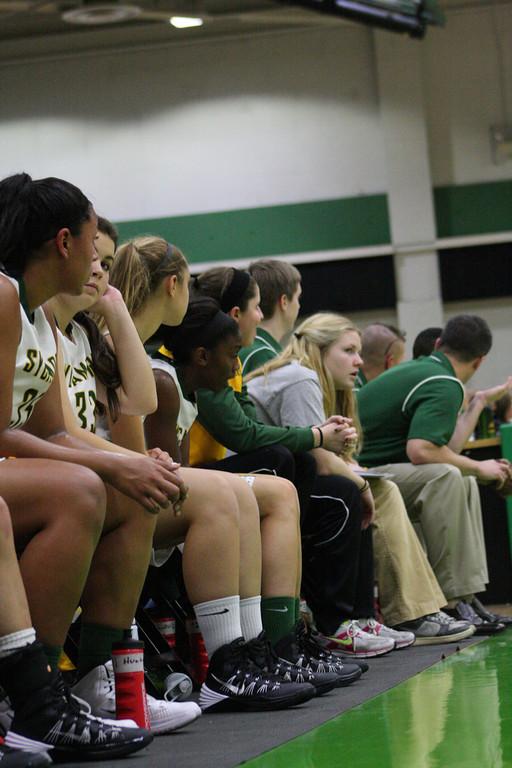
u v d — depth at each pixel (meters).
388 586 6.27
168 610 4.59
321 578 5.57
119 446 3.79
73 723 2.93
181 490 3.18
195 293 5.42
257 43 16.69
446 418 6.99
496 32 16.47
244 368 6.26
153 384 4.07
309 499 5.32
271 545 4.34
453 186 16.58
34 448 3.13
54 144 16.92
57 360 3.43
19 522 2.99
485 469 7.13
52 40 16.84
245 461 4.87
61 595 2.97
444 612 6.84
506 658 5.19
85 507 2.97
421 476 6.88
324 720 3.62
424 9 13.48
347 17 12.73
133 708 3.27
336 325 6.17
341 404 6.26
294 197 16.72
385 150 16.55
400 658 5.51
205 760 2.97
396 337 9.01
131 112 16.86
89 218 3.14
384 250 16.55
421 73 16.50
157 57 16.80
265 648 4.05
